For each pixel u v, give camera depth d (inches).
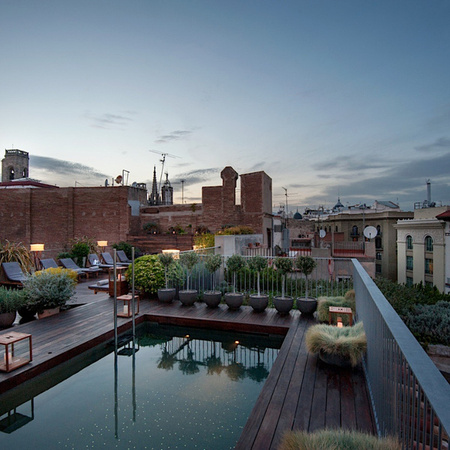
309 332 174.7
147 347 230.5
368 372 142.9
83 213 779.4
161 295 307.0
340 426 113.7
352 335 164.2
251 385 169.3
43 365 170.4
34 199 799.1
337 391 139.4
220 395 157.9
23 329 226.2
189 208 783.7
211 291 302.5
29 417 138.7
